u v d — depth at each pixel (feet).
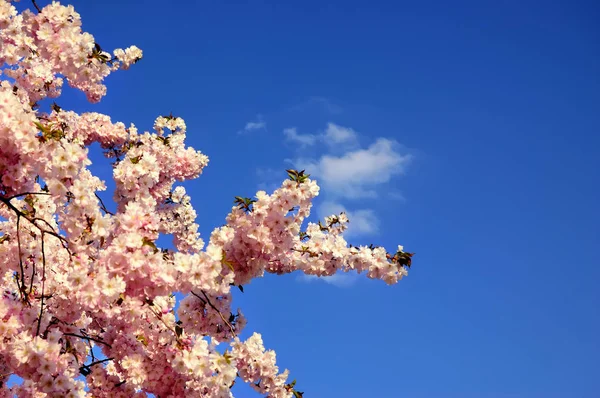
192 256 17.11
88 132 32.99
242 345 21.48
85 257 17.21
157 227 17.19
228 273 19.77
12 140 15.96
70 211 16.74
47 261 21.89
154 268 16.38
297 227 19.70
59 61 19.77
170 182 33.35
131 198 21.52
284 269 23.72
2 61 21.08
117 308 18.12
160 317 19.80
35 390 17.15
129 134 34.27
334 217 27.07
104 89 30.37
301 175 19.94
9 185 16.52
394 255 22.30
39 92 26.45
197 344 18.85
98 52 20.83
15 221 21.76
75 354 20.02
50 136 16.67
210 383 18.70
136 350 20.95
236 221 19.70
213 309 20.47
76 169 16.89
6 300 18.49
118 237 16.40
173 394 20.17
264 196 19.61
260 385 22.52
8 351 17.49
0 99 16.42
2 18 20.01
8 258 21.34
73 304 19.72
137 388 19.84
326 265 22.58
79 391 17.87
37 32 19.47
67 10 19.63
